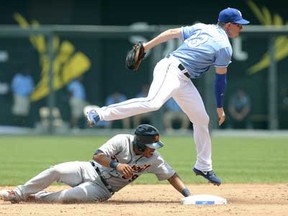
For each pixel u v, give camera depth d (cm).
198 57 3091
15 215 2598
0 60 8306
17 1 8731
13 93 8294
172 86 3070
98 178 2970
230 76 8406
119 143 2912
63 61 8288
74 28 8212
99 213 2620
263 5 8788
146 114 8069
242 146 6675
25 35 7994
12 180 4012
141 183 3900
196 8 8781
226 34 3144
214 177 3272
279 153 5975
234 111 8375
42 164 4944
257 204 2995
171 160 5266
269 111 8181
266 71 8394
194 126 3228
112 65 8425
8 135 8125
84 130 8175
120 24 8800
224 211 2670
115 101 8412
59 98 8250
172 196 3331
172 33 3188
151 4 8794
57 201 2959
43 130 8162
